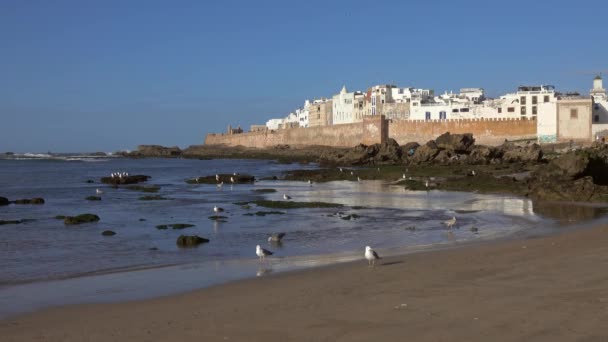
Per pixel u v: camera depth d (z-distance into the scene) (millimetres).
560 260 19578
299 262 23422
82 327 14445
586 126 107375
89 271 22875
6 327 14688
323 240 30203
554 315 13102
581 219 34781
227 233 33406
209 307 15906
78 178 91500
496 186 56406
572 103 107875
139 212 44969
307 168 106438
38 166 137125
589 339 11523
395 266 20797
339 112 185500
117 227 36531
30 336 13805
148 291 18672
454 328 12625
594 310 13328
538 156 87562
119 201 54188
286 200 52188
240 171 104250
